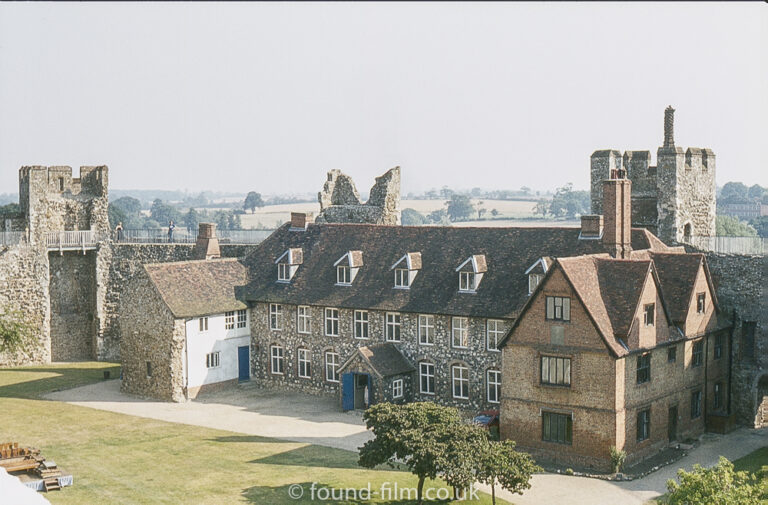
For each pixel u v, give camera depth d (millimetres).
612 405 46312
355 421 57094
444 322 58031
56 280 81750
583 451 47344
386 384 57719
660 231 62750
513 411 49906
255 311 67812
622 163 65625
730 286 57156
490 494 43375
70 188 82625
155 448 50812
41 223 80875
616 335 47188
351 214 77375
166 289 64250
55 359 81812
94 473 46031
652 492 43531
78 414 59500
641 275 48375
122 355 66750
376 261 63938
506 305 55594
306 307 64875
